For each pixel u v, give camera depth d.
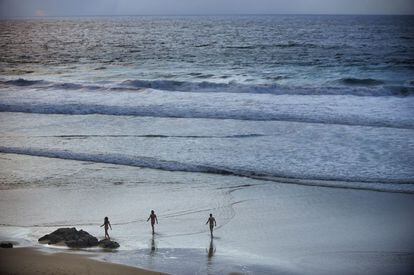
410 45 129.75
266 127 43.03
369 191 29.52
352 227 24.70
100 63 99.69
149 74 78.50
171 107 49.88
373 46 127.25
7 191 30.77
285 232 24.27
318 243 22.92
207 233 24.30
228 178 32.38
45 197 29.67
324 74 74.62
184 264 20.67
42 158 37.28
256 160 35.00
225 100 52.47
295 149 37.03
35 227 25.12
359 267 20.44
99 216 26.70
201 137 40.81
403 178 31.00
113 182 32.16
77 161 36.50
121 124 45.75
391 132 40.44
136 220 26.09
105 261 20.70
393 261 20.94
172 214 26.88
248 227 24.97
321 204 27.88
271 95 54.97
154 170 34.25
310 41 149.50
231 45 140.00
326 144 37.97
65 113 50.75
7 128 45.34
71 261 20.52
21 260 20.56
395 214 26.23
